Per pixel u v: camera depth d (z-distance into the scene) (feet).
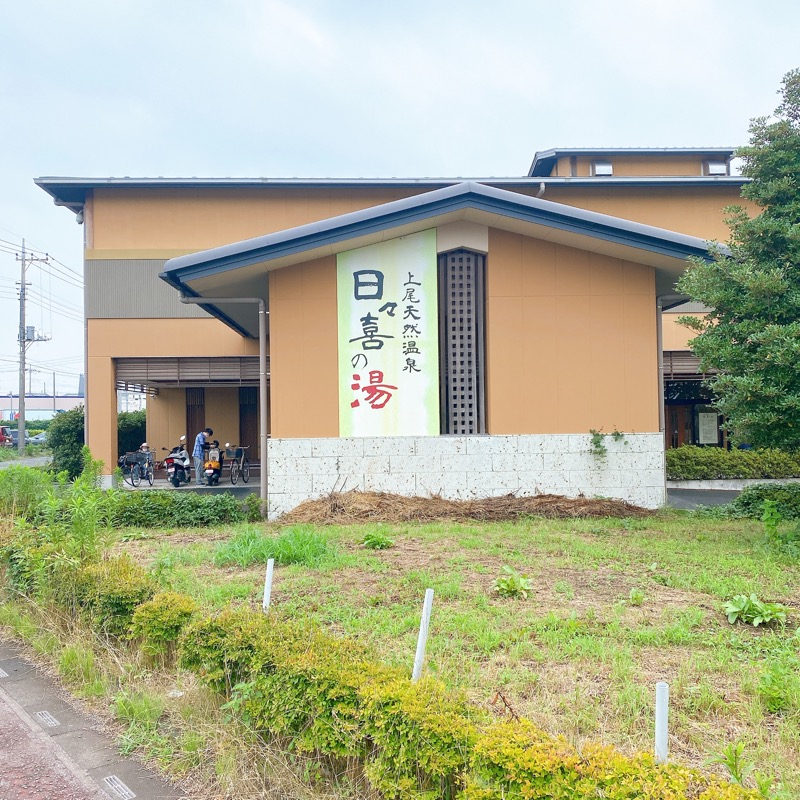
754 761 10.19
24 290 117.29
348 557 23.91
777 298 25.68
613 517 33.19
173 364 58.44
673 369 59.11
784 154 26.35
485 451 35.40
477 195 33.40
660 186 61.52
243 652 12.21
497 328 35.58
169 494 34.22
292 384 35.27
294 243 33.14
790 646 14.69
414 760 9.02
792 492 34.12
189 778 11.37
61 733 13.20
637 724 11.44
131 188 58.70
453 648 14.73
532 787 7.86
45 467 39.91
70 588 17.88
